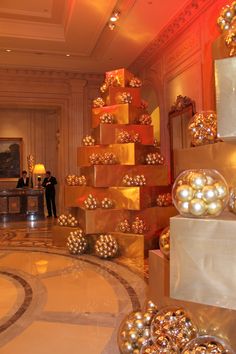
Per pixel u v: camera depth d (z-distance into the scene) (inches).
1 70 449.7
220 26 79.8
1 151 561.0
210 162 80.3
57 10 328.5
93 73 469.4
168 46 342.6
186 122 302.4
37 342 116.5
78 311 143.6
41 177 560.1
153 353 84.3
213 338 75.9
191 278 67.0
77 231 253.9
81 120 474.6
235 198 70.4
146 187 248.7
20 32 352.2
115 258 236.2
